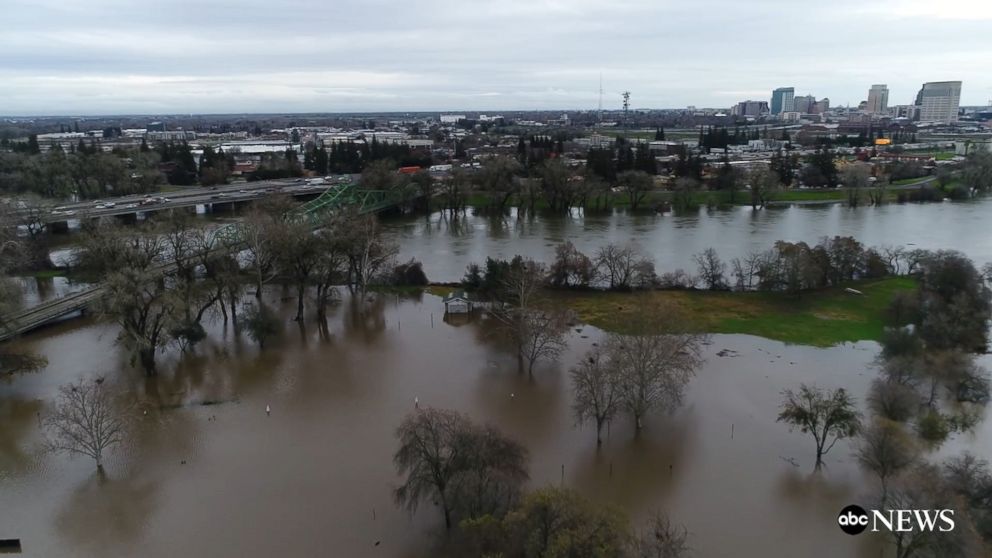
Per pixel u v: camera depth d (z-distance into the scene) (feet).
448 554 215.92
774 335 415.23
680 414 313.94
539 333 361.51
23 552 222.48
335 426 306.14
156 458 279.49
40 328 433.48
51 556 220.84
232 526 234.17
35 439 295.89
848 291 492.13
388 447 285.84
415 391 343.05
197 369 373.61
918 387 320.70
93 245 458.09
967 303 404.98
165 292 379.76
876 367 364.58
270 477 264.31
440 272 584.40
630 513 239.71
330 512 241.14
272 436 297.33
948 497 210.18
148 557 219.00
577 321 440.86
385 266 540.93
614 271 510.99
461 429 228.43
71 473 268.41
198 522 236.84
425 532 229.25
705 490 254.88
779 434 295.28
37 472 269.23
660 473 266.16
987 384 319.47
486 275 480.23
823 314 450.30
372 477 262.88
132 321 359.46
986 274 498.69
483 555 185.47
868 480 259.60
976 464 245.45
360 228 512.63
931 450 277.85
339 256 481.87
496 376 361.30
